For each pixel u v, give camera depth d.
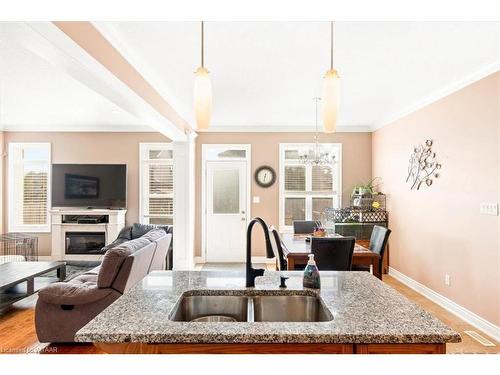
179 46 2.84
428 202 4.27
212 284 1.76
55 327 2.85
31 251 6.18
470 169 3.45
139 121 5.93
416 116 4.60
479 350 2.83
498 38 2.63
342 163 6.32
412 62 3.14
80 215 6.15
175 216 5.45
